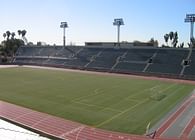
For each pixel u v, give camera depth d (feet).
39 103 126.41
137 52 280.51
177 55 253.85
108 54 294.46
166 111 111.45
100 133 88.07
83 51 320.50
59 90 156.35
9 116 106.52
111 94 143.84
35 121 100.37
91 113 109.81
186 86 173.47
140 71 242.58
